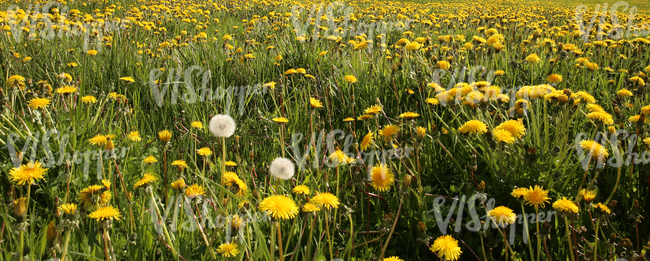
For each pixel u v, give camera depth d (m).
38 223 1.90
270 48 4.68
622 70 3.73
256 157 2.78
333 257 1.86
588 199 1.83
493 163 2.27
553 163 2.28
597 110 2.21
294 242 1.93
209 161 2.36
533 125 2.50
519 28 6.49
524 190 1.75
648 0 23.80
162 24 7.12
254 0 10.71
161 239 1.68
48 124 2.56
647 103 2.90
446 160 2.53
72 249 1.62
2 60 3.80
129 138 2.44
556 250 1.96
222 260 1.63
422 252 2.03
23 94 2.79
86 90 3.48
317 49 4.85
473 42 4.09
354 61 4.18
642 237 2.04
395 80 3.46
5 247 1.57
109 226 1.49
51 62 3.81
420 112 3.20
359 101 3.37
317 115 3.16
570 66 3.94
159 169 2.45
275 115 3.22
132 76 3.87
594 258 1.71
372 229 2.12
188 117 3.30
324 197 1.58
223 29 7.08
